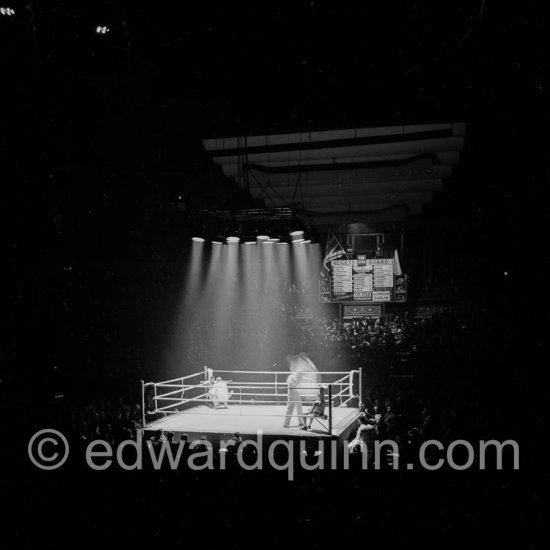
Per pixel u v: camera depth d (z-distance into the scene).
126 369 24.33
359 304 33.41
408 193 31.08
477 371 22.92
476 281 32.84
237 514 10.43
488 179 30.08
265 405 19.61
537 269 31.00
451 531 9.74
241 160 26.52
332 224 34.28
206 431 14.55
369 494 11.28
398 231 33.78
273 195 30.84
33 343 24.30
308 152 26.09
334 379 26.28
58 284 26.53
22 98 20.84
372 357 26.20
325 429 14.68
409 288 33.59
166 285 31.64
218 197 29.58
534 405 18.67
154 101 20.55
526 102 19.00
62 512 10.84
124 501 11.13
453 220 33.16
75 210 26.88
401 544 9.33
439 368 23.86
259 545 9.38
